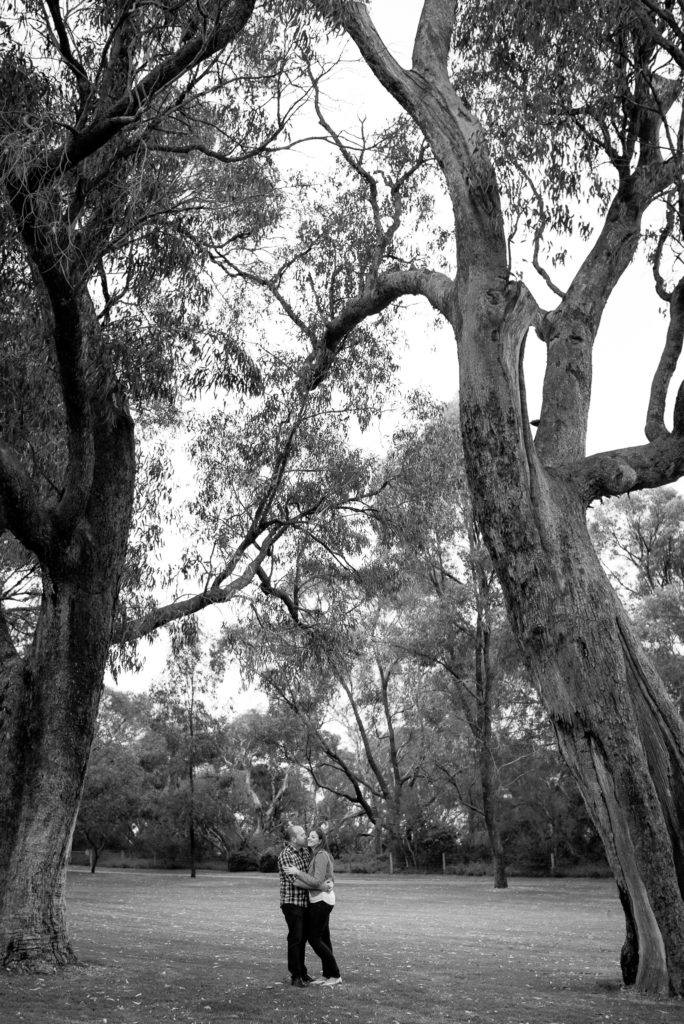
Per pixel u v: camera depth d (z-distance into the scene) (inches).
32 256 451.2
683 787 426.0
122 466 535.5
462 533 1589.6
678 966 409.4
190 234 599.8
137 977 458.6
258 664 1048.2
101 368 508.7
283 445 745.0
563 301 534.3
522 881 1854.1
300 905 451.8
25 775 486.3
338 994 419.5
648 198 531.8
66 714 493.4
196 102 572.7
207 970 491.2
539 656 441.1
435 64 498.9
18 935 466.6
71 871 2427.4
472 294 456.4
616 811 422.3
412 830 2249.0
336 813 2625.5
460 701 1742.1
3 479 482.3
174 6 450.6
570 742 435.2
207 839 2783.0
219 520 772.6
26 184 442.9
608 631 438.6
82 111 457.4
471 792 2154.3
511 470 448.1
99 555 513.7
